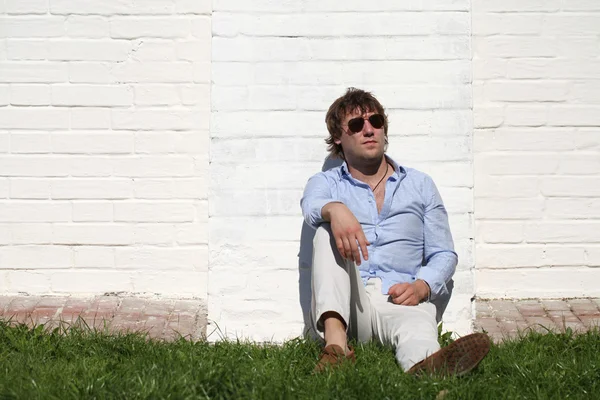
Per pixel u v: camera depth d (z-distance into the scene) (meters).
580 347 4.97
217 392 4.11
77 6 6.33
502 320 5.91
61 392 4.07
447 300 5.60
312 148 5.69
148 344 4.96
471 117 5.71
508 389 4.19
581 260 6.37
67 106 6.34
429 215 5.30
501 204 6.36
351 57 5.74
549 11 6.34
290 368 4.49
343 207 4.78
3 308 6.03
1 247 6.36
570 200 6.36
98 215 6.36
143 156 6.36
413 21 5.75
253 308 5.64
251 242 5.66
